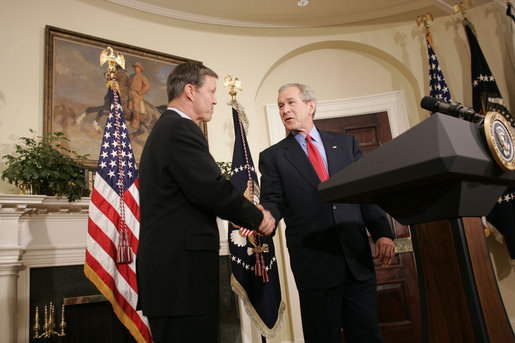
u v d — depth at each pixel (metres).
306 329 1.76
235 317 3.30
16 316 2.43
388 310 3.84
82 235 2.85
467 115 1.16
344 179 1.08
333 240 1.76
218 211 1.35
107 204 2.63
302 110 2.10
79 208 2.81
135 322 2.52
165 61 3.92
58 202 2.71
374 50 4.61
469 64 4.39
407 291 3.89
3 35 3.16
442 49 4.48
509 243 3.73
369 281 1.76
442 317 0.96
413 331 3.78
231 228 2.84
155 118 3.74
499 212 3.82
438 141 0.87
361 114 4.47
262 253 2.82
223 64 4.22
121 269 2.58
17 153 2.97
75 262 2.77
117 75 3.59
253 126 4.16
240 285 2.71
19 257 2.53
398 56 4.52
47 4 3.44
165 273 1.27
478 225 1.00
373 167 1.00
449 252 0.97
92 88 3.45
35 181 2.71
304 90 2.14
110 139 2.80
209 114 1.65
